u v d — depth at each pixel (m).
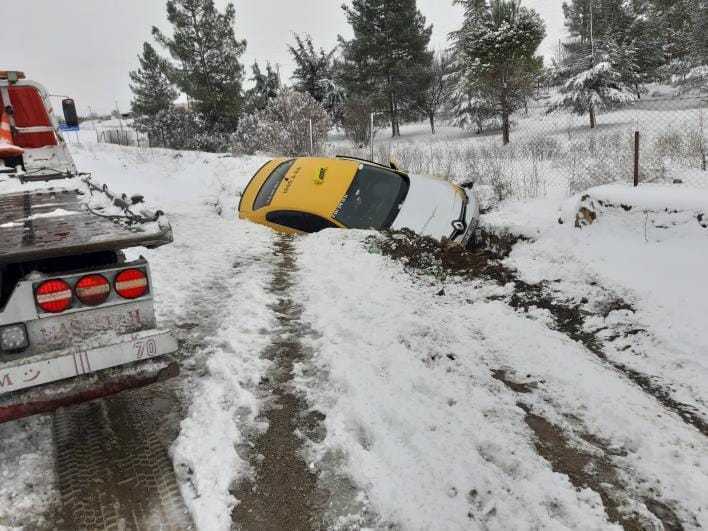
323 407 3.18
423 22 31.34
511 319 4.42
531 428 2.97
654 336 3.87
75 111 7.13
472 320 4.52
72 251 2.41
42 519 2.32
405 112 33.16
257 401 3.24
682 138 10.05
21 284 2.36
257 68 35.75
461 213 6.68
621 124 18.61
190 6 26.73
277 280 5.46
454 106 27.69
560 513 2.31
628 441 2.81
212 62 27.84
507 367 3.71
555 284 5.09
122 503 2.43
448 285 5.43
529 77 21.16
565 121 23.83
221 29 27.28
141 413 3.17
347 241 6.36
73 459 2.75
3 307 2.47
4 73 6.41
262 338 4.09
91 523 2.30
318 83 35.09
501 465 2.65
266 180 8.09
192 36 27.34
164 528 2.28
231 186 11.66
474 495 2.42
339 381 3.40
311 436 2.92
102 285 2.53
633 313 4.23
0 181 5.11
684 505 2.35
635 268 4.87
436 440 2.79
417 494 2.42
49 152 6.84
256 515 2.36
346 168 7.60
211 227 7.62
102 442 2.89
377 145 16.97
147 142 35.97
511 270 5.62
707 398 3.14
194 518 2.32
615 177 7.75
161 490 2.52
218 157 17.02
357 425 2.97
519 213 7.31
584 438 2.89
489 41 19.86
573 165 9.16
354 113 24.28
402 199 7.11
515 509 2.31
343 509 2.39
